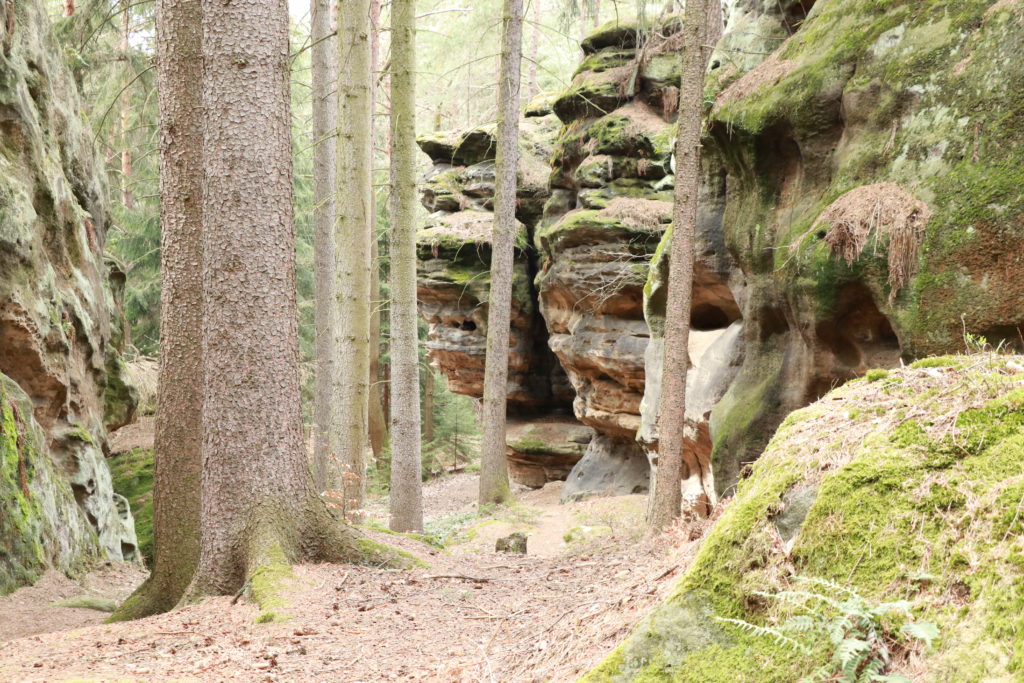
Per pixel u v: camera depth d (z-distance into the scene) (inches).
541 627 187.5
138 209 1138.7
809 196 330.0
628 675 106.5
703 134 418.9
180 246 355.9
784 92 336.8
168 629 252.8
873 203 280.1
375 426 1098.1
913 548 97.1
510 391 995.9
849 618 93.7
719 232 418.0
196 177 357.1
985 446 103.1
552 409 1029.2
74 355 542.9
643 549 362.0
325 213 682.2
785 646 98.0
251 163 305.0
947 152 266.2
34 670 203.6
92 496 503.5
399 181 599.2
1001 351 240.4
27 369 465.4
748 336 375.9
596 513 678.5
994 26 265.1
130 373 677.9
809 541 106.0
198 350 355.3
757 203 360.8
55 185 534.0
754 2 448.5
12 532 378.6
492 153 1019.3
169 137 355.9
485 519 695.7
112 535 530.0
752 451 354.3
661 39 776.3
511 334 976.9
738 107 361.4
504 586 309.1
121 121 1026.1
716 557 114.4
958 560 92.7
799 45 353.7
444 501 997.2
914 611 91.0
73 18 631.8
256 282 308.0
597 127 797.9
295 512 316.2
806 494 113.4
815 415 134.2
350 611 260.4
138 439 853.8
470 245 957.8
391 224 605.0
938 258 256.7
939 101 275.1
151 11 791.1
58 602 364.2
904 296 266.8
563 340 837.8
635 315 748.0
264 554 298.5
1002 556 89.0
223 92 303.0
